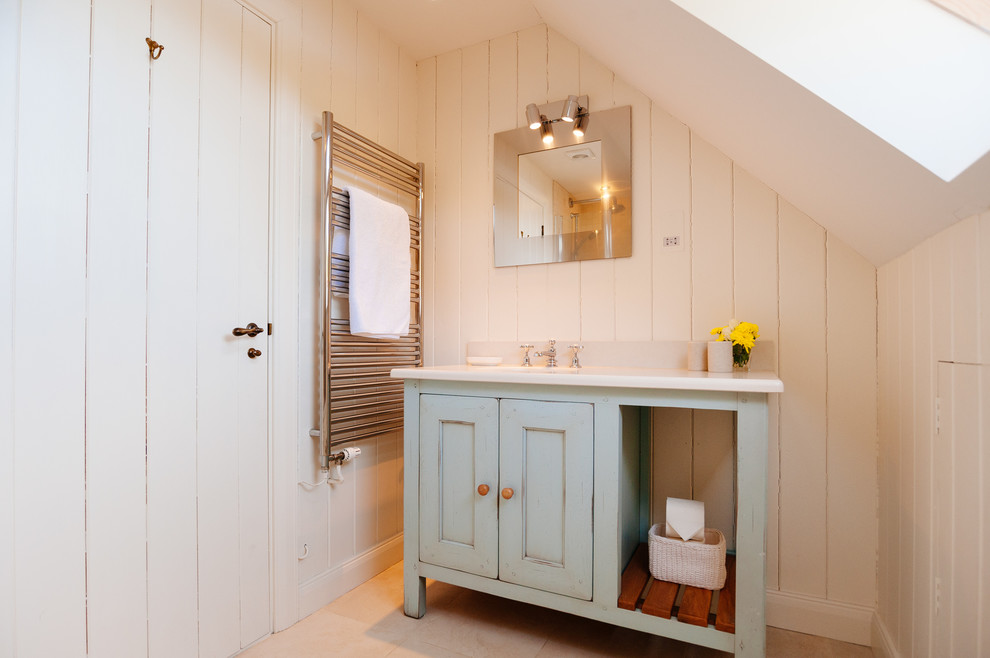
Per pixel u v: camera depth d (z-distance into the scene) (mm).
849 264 1686
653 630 1405
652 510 1928
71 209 1186
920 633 1196
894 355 1444
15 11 1098
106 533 1244
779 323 1771
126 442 1288
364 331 1873
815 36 966
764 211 1800
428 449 1745
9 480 1076
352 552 2008
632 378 1403
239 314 1591
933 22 887
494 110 2303
